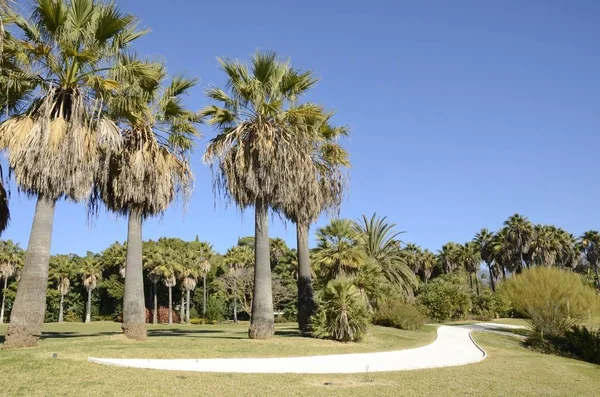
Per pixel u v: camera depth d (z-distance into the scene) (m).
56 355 10.98
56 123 12.90
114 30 13.71
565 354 22.23
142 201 15.50
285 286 63.09
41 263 13.09
